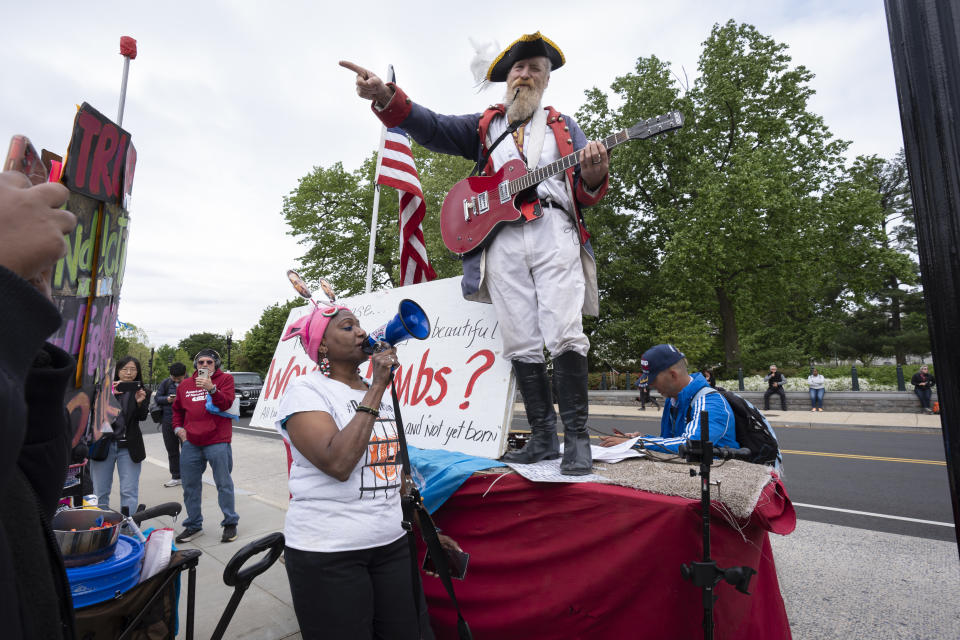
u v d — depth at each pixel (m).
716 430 2.33
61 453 0.87
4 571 0.60
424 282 3.44
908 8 1.10
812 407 16.67
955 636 2.74
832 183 21.31
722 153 21.77
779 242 20.02
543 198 2.31
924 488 6.35
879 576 3.60
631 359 24.42
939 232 1.04
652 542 1.79
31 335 0.65
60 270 1.37
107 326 1.62
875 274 20.88
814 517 5.21
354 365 1.98
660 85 22.02
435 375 2.85
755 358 27.78
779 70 21.22
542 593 2.07
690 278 21.14
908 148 1.10
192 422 4.71
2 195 0.66
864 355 35.38
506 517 2.18
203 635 2.92
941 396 1.05
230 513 4.75
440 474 2.33
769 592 2.04
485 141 2.57
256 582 3.68
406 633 1.78
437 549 1.67
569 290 2.24
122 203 1.59
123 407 5.19
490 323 2.72
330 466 1.64
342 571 1.67
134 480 5.27
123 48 1.80
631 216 24.89
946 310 1.03
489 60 2.64
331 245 27.50
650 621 1.80
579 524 1.99
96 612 1.78
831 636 2.79
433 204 20.62
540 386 2.40
